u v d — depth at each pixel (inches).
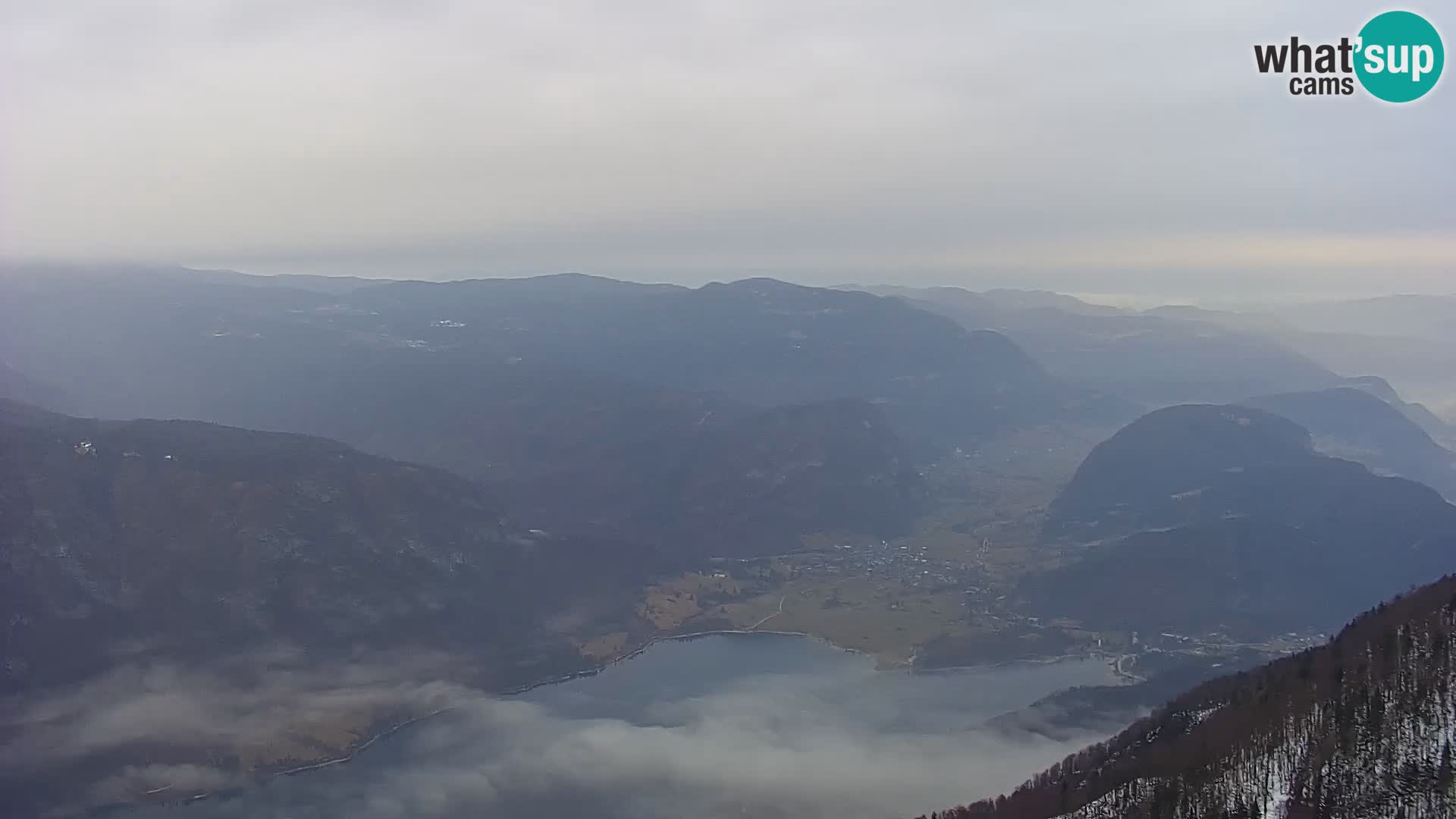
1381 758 5994.1
